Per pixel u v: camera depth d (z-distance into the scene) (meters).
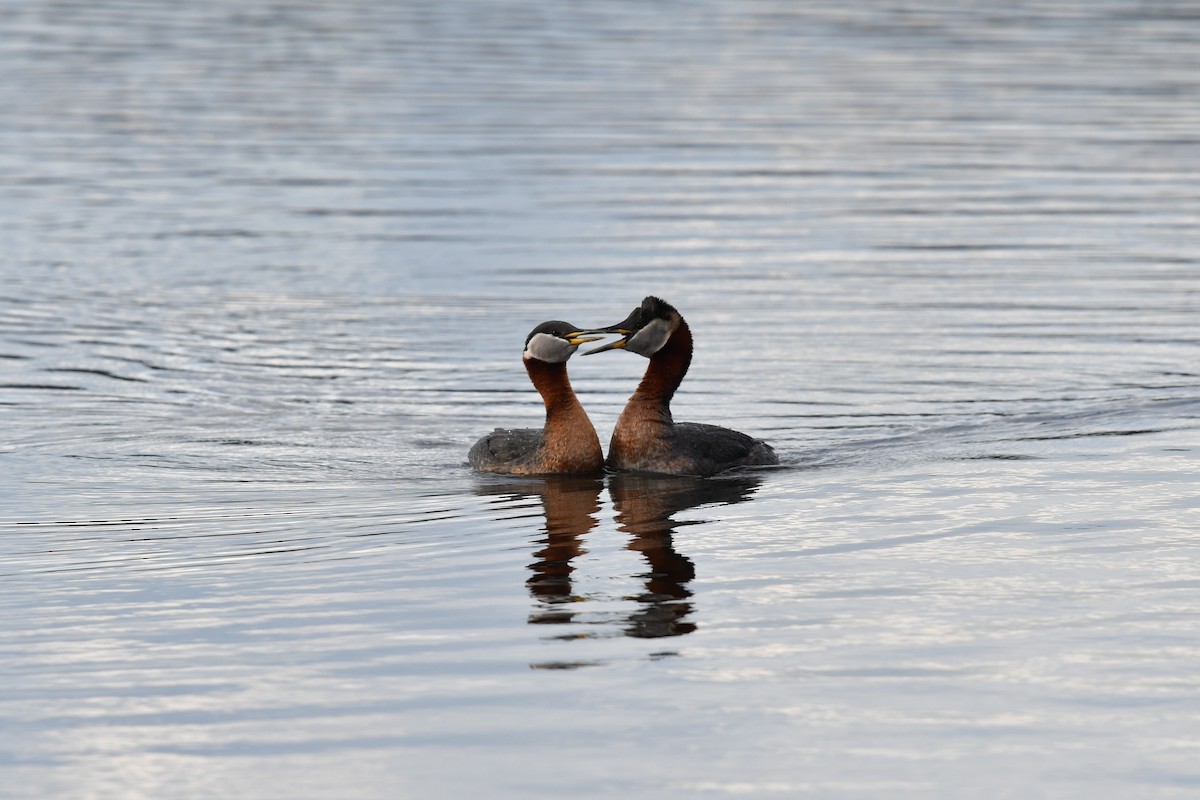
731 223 26.08
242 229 25.58
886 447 15.02
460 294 21.81
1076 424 15.75
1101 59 42.19
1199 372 17.91
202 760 8.02
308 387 17.72
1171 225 25.89
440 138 32.56
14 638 9.84
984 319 20.44
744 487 13.62
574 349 14.33
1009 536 11.70
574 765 7.91
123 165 30.23
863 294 21.77
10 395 17.36
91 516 13.00
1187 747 8.00
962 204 27.48
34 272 23.00
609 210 26.89
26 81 38.03
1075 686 8.73
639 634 9.69
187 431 16.03
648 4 50.84
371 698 8.75
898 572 10.85
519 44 43.44
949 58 42.38
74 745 8.22
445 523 12.58
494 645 9.53
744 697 8.66
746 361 18.61
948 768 7.81
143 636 9.84
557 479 14.21
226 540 12.14
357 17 47.94
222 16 47.91
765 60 41.72
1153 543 11.40
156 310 21.05
